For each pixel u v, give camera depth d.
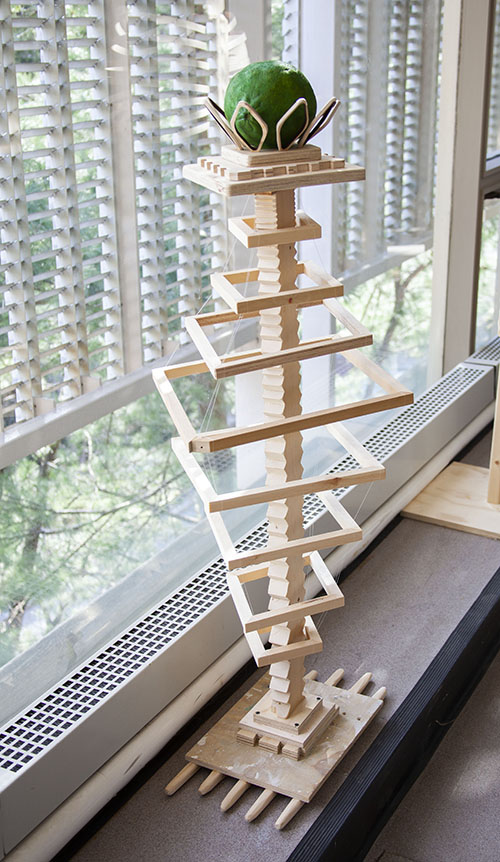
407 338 2.09
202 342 0.94
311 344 0.96
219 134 1.35
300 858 1.02
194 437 0.91
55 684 1.18
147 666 1.20
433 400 2.10
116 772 1.14
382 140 1.83
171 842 1.08
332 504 1.10
